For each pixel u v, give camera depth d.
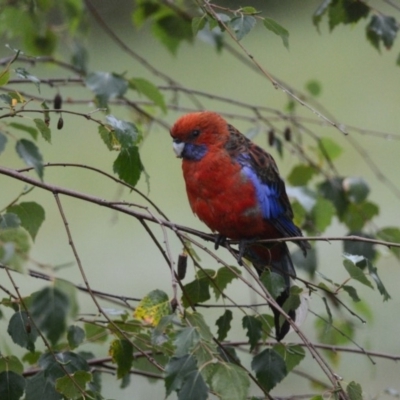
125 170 6.33
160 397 11.19
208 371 5.00
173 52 9.66
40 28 9.70
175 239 17.06
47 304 4.55
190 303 5.85
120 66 24.59
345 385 5.79
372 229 9.07
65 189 6.01
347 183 8.93
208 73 24.83
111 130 6.21
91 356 7.36
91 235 17.27
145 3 9.34
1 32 10.02
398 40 26.81
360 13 7.94
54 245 16.92
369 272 6.37
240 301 13.88
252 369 6.15
